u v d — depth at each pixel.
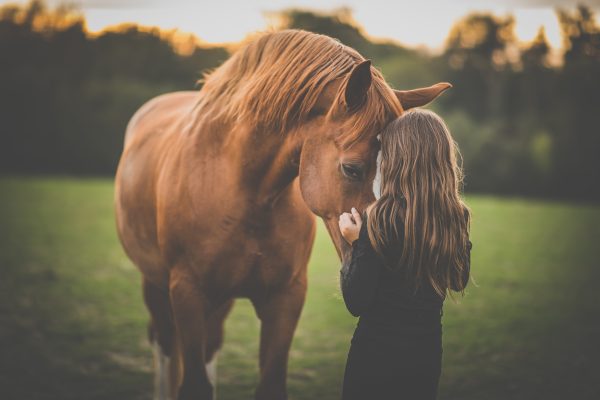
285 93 2.24
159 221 2.68
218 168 2.48
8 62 30.98
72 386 3.70
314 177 2.12
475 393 3.71
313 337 4.94
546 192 28.03
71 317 5.15
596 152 27.47
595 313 5.68
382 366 1.94
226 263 2.51
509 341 4.75
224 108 2.51
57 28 31.67
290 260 2.56
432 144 1.97
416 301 1.97
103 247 8.80
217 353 3.25
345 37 28.06
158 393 3.35
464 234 2.03
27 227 10.55
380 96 2.02
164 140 2.94
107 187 20.75
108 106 29.62
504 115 33.59
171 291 2.64
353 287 1.92
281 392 2.56
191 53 30.05
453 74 34.72
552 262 8.61
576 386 3.82
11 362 4.02
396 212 1.94
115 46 31.75
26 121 28.88
